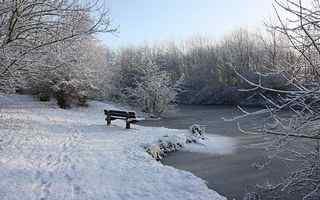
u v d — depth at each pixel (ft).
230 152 44.96
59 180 23.68
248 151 45.42
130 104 115.24
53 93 83.05
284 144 12.64
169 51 219.41
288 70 11.44
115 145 39.63
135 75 122.01
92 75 88.22
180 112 114.42
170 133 52.54
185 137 50.65
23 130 43.86
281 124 11.55
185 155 43.11
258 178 31.63
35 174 24.58
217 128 70.23
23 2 26.68
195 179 27.61
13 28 27.09
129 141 42.96
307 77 11.28
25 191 20.57
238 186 29.19
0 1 26.35
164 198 21.90
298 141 13.10
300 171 13.65
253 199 24.02
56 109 77.05
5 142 35.22
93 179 24.77
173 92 106.22
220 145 50.16
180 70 191.42
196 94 167.53
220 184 29.94
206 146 49.08
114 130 51.88
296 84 11.38
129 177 26.40
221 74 157.17
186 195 23.00
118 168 28.91
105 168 28.48
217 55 178.29
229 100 150.10
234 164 37.86
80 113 75.66
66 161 29.60
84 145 37.88
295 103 11.03
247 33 164.14
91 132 48.08
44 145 35.78
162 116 100.12
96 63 97.71
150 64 109.29
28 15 28.04
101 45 106.83
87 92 88.74
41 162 28.43
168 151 44.50
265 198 23.66
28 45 29.76
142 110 106.32
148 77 106.42
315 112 11.21
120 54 172.35
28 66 33.22
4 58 29.07
